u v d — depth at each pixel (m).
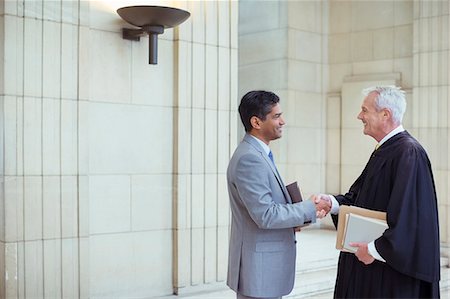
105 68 4.94
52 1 4.62
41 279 4.61
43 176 4.61
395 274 3.15
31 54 4.54
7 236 4.47
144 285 5.19
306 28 8.65
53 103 4.64
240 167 3.28
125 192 5.07
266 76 8.62
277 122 3.37
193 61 5.39
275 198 3.33
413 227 3.03
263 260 3.34
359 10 8.50
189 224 5.38
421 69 7.54
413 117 7.63
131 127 5.09
